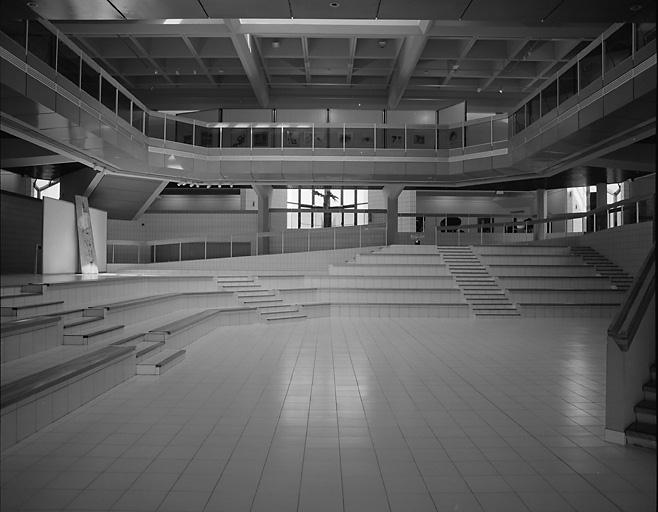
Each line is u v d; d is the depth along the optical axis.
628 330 4.68
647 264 5.46
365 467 4.11
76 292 9.62
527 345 10.40
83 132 15.75
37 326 6.71
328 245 23.45
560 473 4.00
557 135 17.33
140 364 7.38
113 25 18.39
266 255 21.50
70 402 5.50
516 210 29.95
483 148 22.50
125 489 3.67
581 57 15.95
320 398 6.21
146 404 5.87
